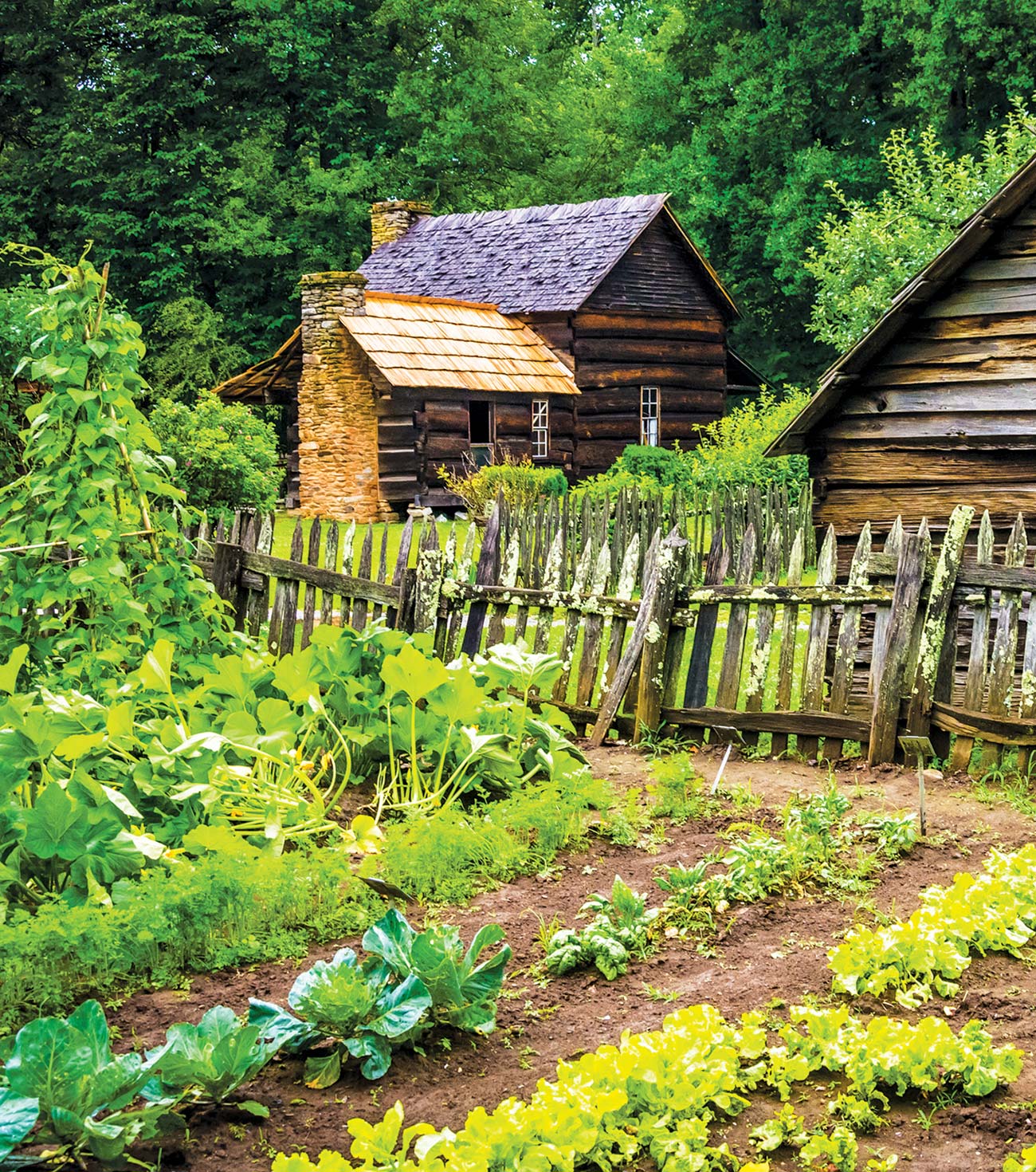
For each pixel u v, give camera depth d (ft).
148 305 123.24
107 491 21.20
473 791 19.92
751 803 19.85
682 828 18.71
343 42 140.05
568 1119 9.90
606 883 16.42
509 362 87.92
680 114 136.46
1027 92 104.73
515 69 146.00
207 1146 10.25
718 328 101.91
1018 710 22.08
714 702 28.35
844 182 114.62
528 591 26.05
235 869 14.38
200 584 23.16
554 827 17.52
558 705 25.58
